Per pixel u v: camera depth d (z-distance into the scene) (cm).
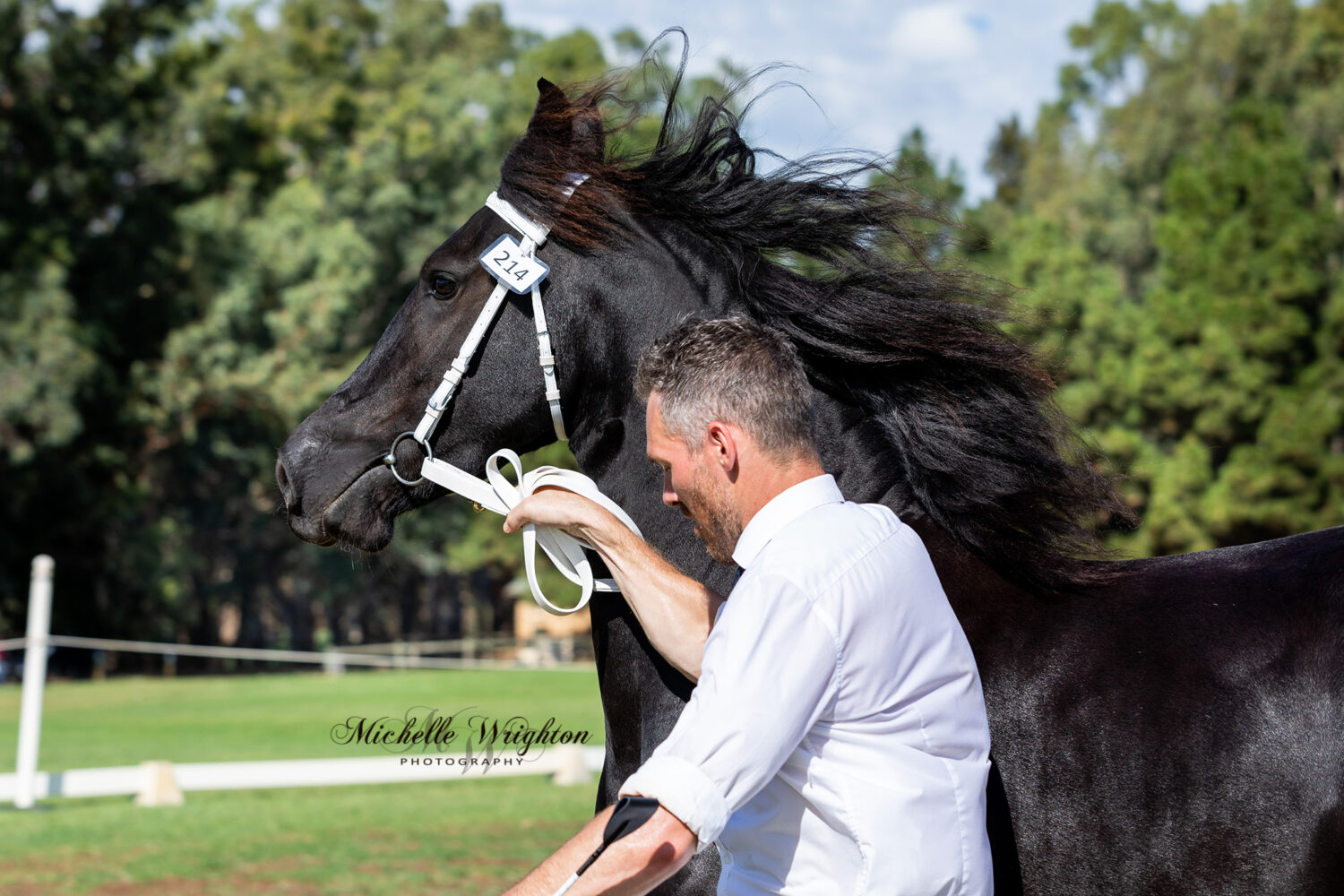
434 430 354
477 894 834
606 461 361
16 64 3928
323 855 962
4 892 838
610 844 238
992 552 324
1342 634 279
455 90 5934
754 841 262
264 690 3144
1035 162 7788
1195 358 3350
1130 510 355
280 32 6894
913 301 348
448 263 356
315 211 5078
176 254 4372
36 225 4012
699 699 244
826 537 256
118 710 2578
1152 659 294
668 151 370
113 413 4178
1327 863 265
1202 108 5691
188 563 4903
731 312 351
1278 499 3253
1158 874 277
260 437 5022
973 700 262
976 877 251
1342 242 3497
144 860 941
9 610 4438
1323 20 5903
